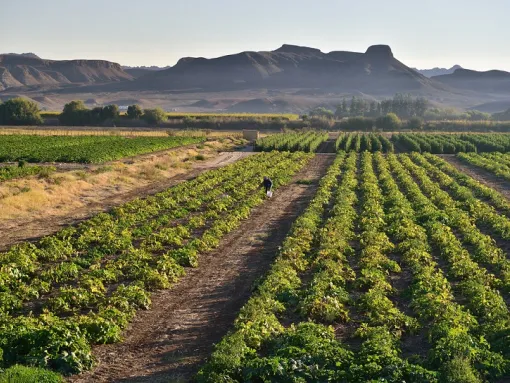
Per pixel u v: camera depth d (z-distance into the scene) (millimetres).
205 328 18281
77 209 37875
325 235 28375
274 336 16578
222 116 155500
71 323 16938
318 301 18906
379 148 85000
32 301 20359
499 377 14227
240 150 84938
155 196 41562
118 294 20234
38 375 13859
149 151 73688
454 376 13547
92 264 24469
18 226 32406
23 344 15656
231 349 15016
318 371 14039
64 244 26953
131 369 15422
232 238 30266
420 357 15656
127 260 24359
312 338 15672
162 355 16312
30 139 82688
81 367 15180
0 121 138000
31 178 45969
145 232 30234
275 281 21078
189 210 36969
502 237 29625
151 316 19297
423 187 46531
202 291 21859
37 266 24250
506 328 16438
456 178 53438
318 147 89875
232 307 20141
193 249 26609
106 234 28766
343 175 53188
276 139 91875
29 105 139125
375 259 24156
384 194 43688
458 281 22500
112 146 73500
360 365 14141
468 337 15516
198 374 14344
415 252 25156
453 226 31922
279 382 13797
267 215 36531
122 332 17859
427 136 106500
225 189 44938
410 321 17625
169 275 23062
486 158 70000
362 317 18828
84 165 57375
